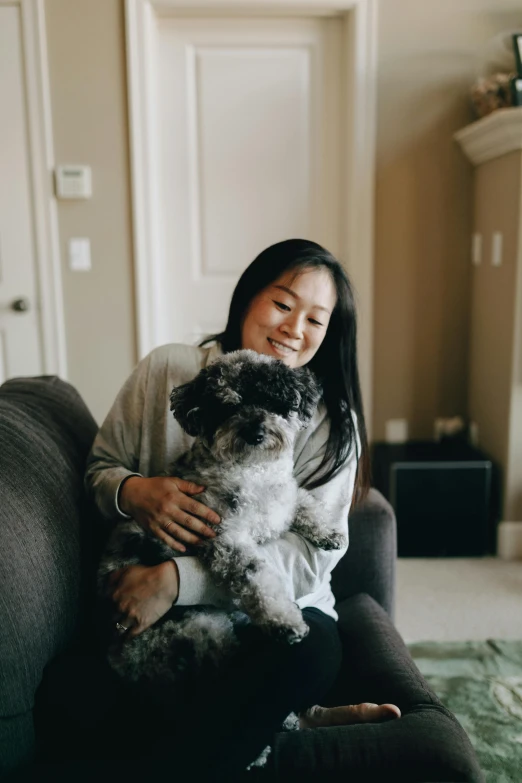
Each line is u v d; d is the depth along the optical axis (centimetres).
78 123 310
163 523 120
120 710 111
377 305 335
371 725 111
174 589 114
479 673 211
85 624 127
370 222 324
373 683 131
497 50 315
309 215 333
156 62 317
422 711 117
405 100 319
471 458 306
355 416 150
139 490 126
